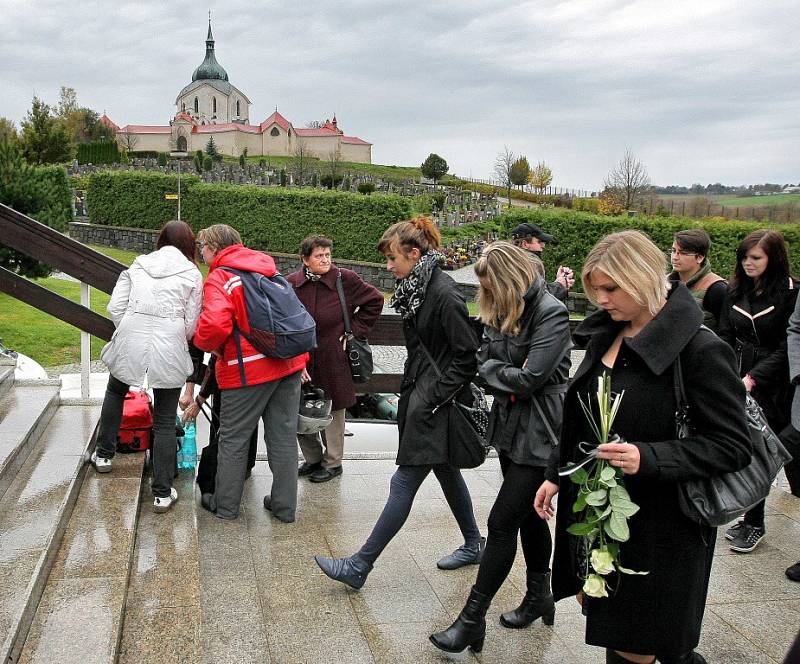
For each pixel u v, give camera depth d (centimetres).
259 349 353
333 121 9194
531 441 272
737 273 401
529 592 303
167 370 338
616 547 193
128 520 322
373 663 272
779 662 283
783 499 458
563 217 1850
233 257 355
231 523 384
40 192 1251
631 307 192
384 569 349
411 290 304
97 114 7656
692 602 195
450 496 345
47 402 423
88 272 441
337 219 2256
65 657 225
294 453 389
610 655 210
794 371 351
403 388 317
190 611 271
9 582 247
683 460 183
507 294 273
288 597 317
